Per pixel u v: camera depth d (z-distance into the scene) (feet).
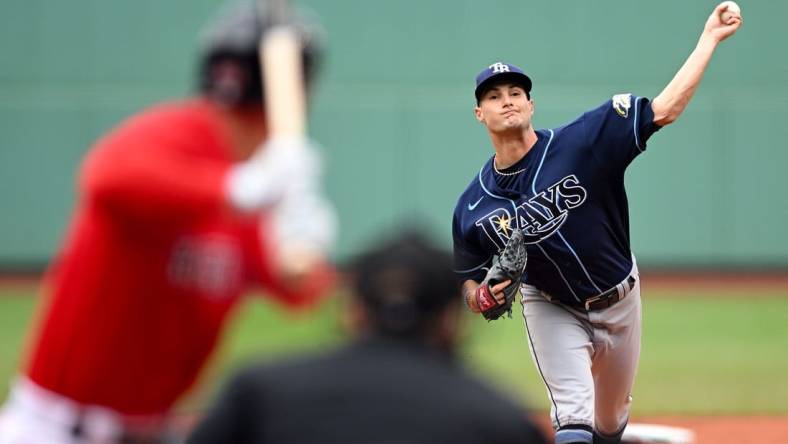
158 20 229.45
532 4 233.14
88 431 34.40
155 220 30.76
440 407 30.09
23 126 223.92
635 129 70.28
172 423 36.63
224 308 34.99
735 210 227.20
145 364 34.27
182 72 230.07
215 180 29.81
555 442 72.43
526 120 72.02
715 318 177.47
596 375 78.54
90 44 227.20
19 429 34.63
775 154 226.79
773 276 225.97
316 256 29.66
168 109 32.60
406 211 228.63
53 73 226.38
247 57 32.76
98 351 33.86
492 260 76.07
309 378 30.63
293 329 161.17
